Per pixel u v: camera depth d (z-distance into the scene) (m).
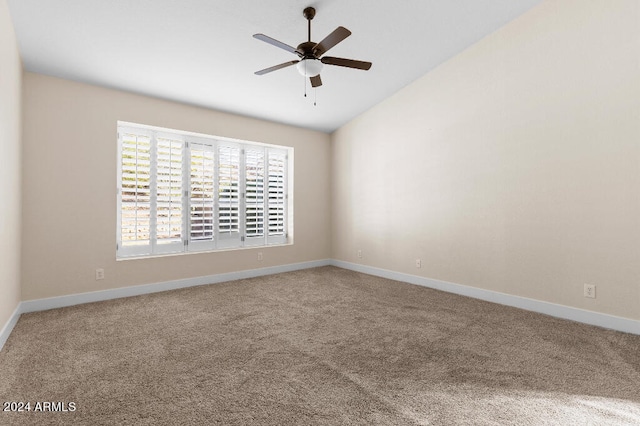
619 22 2.51
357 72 3.69
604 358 2.04
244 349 2.17
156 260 3.69
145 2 2.36
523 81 3.06
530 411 1.50
